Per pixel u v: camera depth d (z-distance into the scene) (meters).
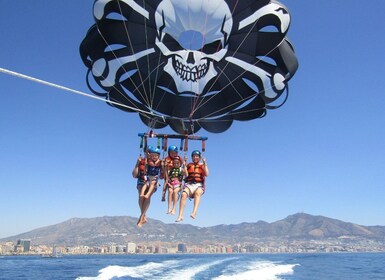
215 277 28.78
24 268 48.38
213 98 13.52
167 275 30.72
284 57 12.71
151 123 13.20
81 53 12.43
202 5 12.65
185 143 11.41
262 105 13.22
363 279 29.23
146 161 11.00
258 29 12.85
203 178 11.22
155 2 12.55
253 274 31.38
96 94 12.77
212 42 13.23
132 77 13.16
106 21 12.43
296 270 36.75
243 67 13.19
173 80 13.28
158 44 12.87
